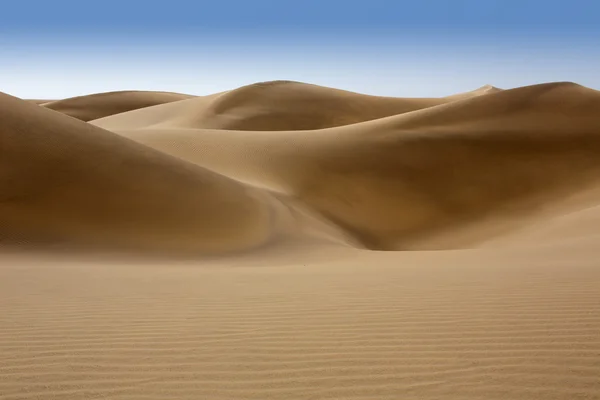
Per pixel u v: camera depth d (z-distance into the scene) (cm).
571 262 894
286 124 7262
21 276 797
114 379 361
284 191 2633
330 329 460
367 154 3131
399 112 8194
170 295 624
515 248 1344
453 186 2953
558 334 427
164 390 344
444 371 363
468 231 2536
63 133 1970
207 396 334
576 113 3844
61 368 381
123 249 1426
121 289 671
